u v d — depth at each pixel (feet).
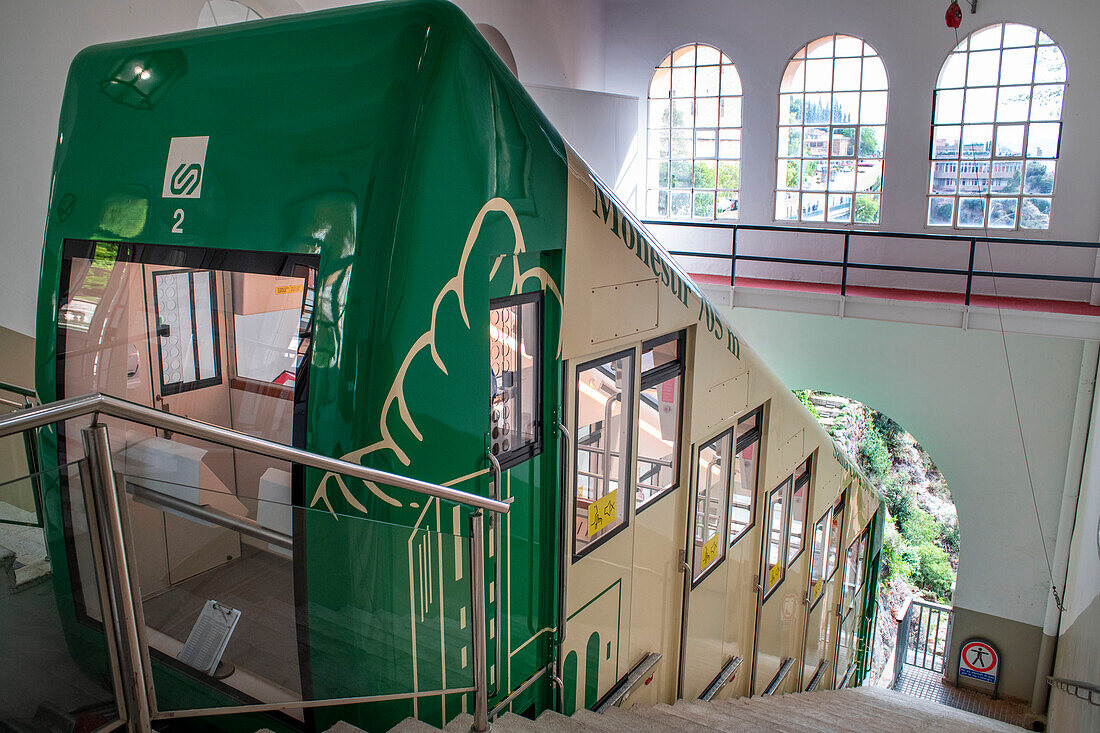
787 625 22.30
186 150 9.96
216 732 7.52
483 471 10.25
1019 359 31.01
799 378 35.09
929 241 33.32
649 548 14.39
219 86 9.86
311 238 8.85
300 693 8.27
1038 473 31.48
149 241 10.16
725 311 35.78
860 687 30.60
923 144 32.65
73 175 11.12
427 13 8.93
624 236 12.55
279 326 9.08
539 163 10.54
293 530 7.83
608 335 12.32
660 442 14.38
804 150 35.12
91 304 10.74
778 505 20.17
